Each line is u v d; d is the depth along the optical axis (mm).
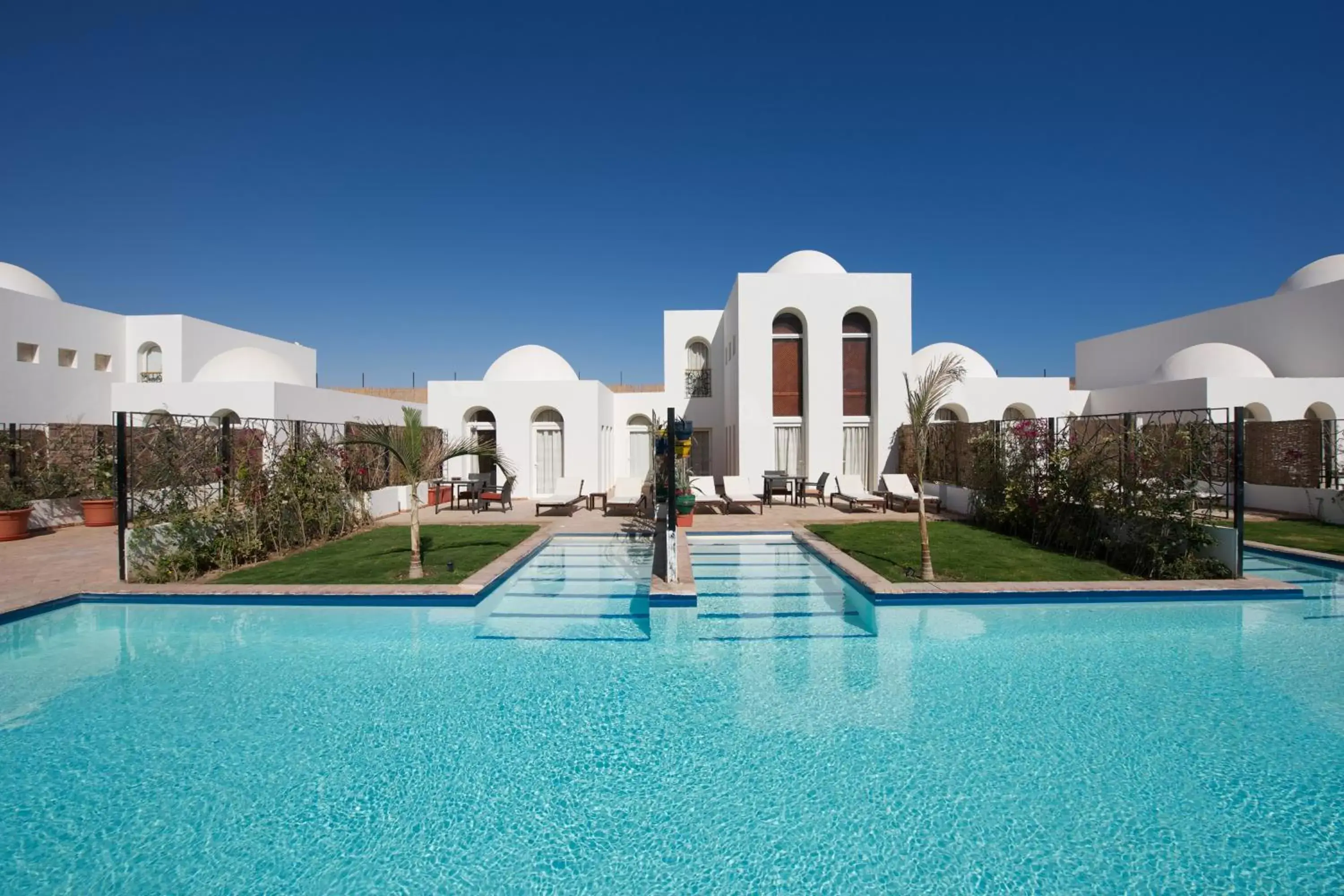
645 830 3553
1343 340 20344
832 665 5836
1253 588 7609
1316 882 3129
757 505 15578
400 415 22188
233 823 3625
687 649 6289
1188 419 19297
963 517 14117
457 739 4551
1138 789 3893
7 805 3795
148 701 5188
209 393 16781
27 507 12984
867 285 18438
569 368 24031
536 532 12555
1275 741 4434
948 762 4203
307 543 10961
